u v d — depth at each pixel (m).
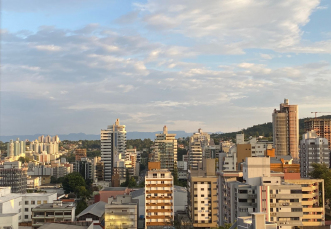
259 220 69.88
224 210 182.75
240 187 157.50
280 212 153.88
